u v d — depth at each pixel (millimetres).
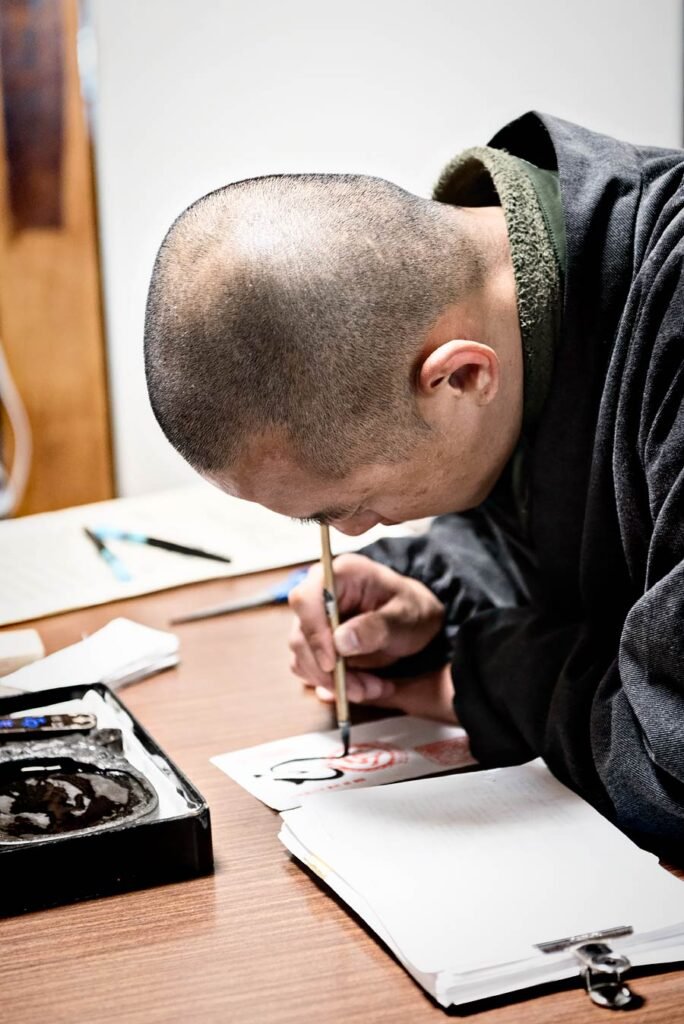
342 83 1839
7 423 1810
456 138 1900
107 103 1757
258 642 1200
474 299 882
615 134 1959
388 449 843
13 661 1124
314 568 1115
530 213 930
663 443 831
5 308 1774
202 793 904
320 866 772
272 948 707
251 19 1782
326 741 991
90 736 898
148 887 775
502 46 1879
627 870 750
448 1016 641
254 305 783
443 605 1144
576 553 959
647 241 897
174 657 1149
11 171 1735
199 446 812
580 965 666
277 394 789
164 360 807
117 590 1321
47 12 1702
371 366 811
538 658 947
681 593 782
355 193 853
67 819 789
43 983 680
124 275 1822
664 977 670
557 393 923
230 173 1832
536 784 871
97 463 1864
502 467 961
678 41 1943
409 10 1833
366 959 693
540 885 734
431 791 862
